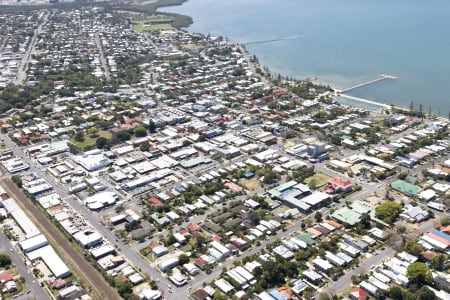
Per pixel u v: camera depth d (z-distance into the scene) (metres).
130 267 151.25
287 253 154.88
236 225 173.38
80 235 167.62
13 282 143.38
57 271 148.38
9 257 155.25
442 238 159.62
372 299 135.00
